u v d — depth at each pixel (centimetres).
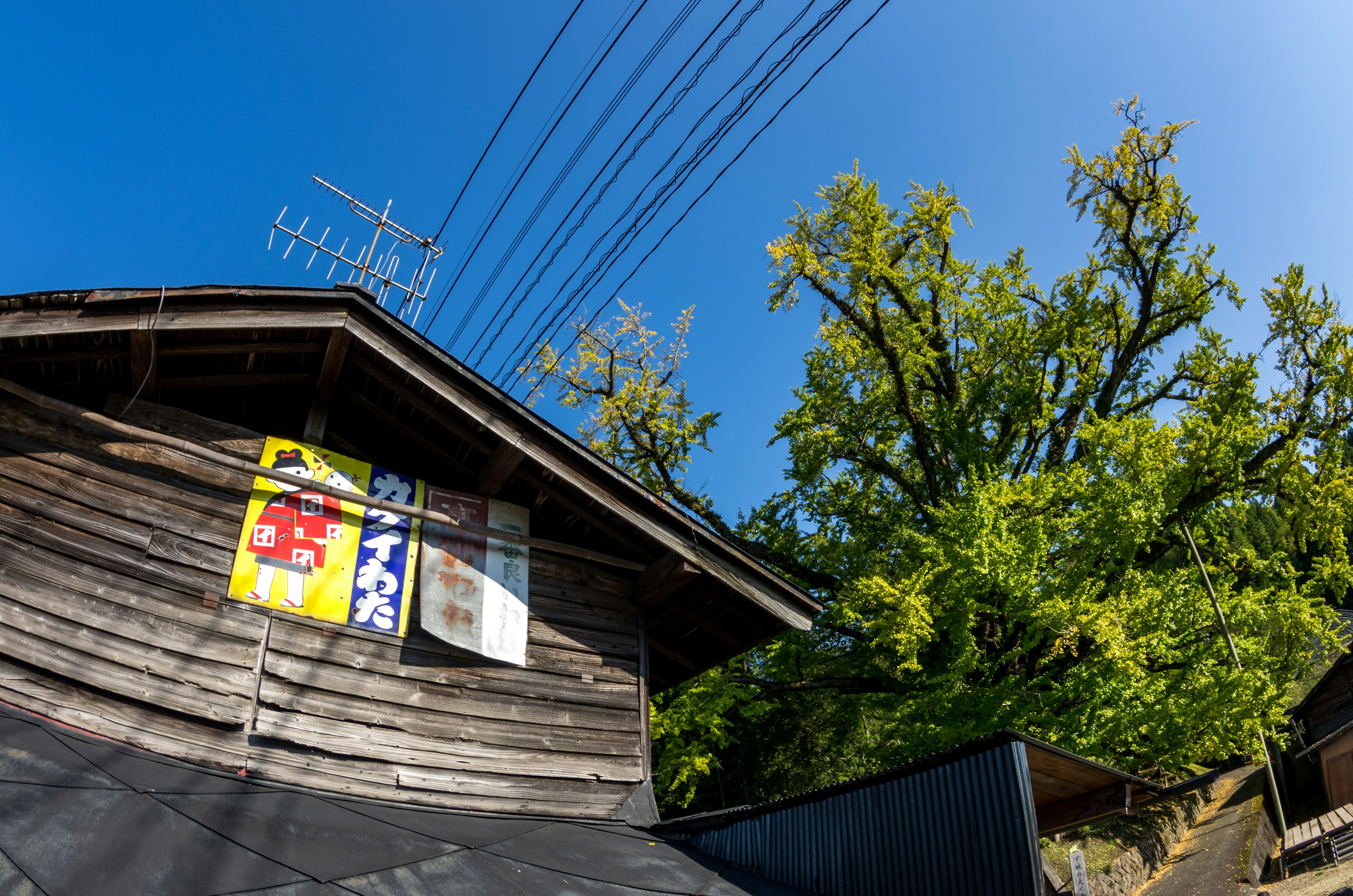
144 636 633
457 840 610
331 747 667
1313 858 1639
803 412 2041
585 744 803
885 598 1475
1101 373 2333
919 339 2005
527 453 796
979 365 2206
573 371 2100
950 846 611
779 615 885
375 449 862
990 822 590
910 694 1661
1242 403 1869
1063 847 1777
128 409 706
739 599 940
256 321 698
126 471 686
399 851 560
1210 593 1739
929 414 2155
